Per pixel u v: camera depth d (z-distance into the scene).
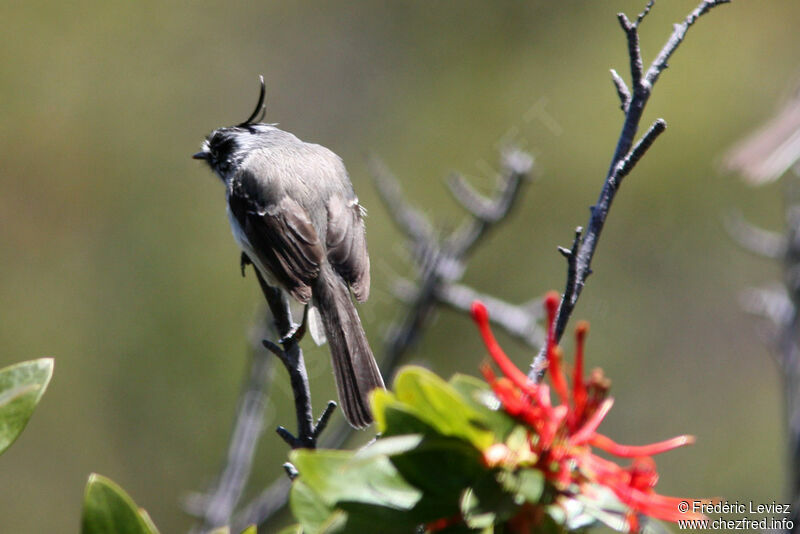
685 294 14.76
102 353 14.29
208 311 14.38
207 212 15.60
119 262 15.23
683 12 15.95
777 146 6.38
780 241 8.33
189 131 16.64
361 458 3.08
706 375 14.42
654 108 15.47
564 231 14.91
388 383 8.11
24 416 4.00
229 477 7.42
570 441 3.19
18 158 15.88
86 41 16.66
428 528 3.30
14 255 15.28
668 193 15.09
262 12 17.55
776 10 15.93
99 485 3.70
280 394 11.62
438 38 17.00
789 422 7.03
